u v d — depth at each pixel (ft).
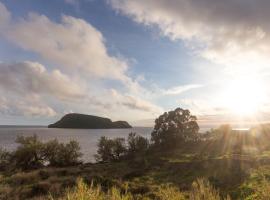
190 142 288.51
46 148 202.18
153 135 285.64
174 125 284.82
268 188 28.30
